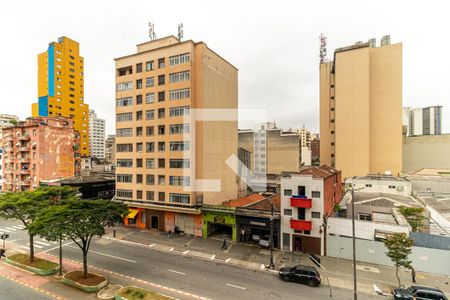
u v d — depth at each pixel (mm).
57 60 92438
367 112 63688
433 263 25859
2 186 61625
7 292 21594
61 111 93312
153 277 24734
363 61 64125
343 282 23875
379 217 32125
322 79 75875
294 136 76688
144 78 41781
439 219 33375
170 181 39250
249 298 21016
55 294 21312
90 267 26938
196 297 21125
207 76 39531
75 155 66625
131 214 42094
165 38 42562
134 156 42750
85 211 23391
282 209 32531
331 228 30297
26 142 58719
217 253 31422
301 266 24391
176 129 38750
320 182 30734
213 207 36938
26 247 33000
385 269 26688
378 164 64500
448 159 74312
